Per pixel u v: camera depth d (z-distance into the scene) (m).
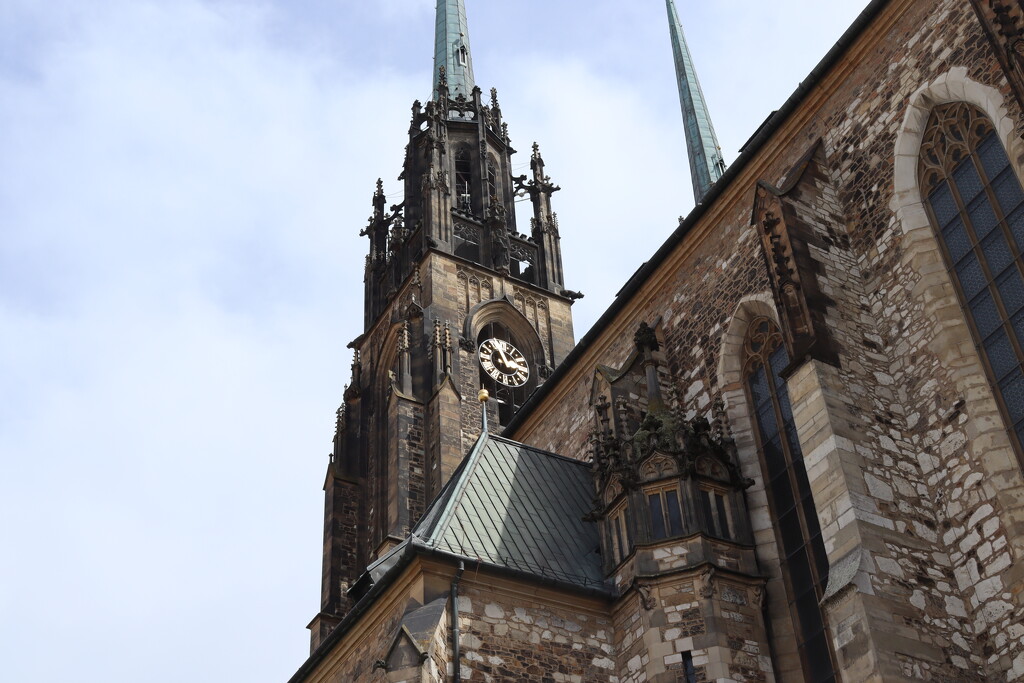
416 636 35.50
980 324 35.47
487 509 42.56
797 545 39.16
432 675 34.59
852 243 40.19
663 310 49.72
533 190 99.44
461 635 36.66
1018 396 33.69
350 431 84.38
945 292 36.62
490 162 100.19
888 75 40.81
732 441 42.06
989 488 33.12
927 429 35.56
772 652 37.50
